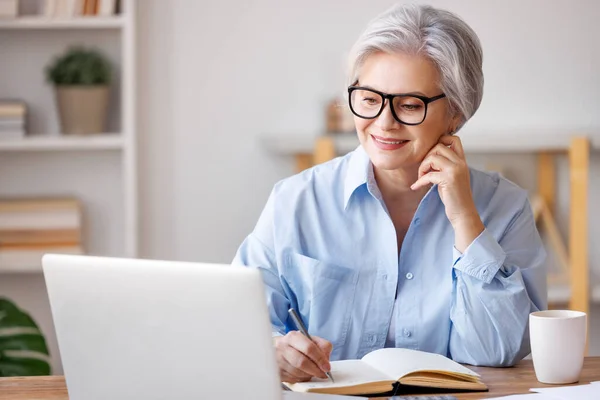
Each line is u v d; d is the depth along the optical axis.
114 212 3.95
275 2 3.92
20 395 1.78
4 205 3.73
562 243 4.05
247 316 1.40
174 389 1.48
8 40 3.86
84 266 1.52
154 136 3.92
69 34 3.87
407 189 2.15
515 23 3.97
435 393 1.74
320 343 1.79
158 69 3.90
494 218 2.17
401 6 2.05
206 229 3.97
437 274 2.14
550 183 4.02
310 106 3.95
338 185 2.22
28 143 3.71
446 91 2.01
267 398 1.42
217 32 3.91
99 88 3.74
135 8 3.82
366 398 1.67
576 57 3.99
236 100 3.94
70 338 1.56
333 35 3.94
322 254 2.17
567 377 1.79
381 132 2.01
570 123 4.02
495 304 1.99
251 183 3.97
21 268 3.73
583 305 3.74
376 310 2.15
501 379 1.85
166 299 1.45
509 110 4.00
